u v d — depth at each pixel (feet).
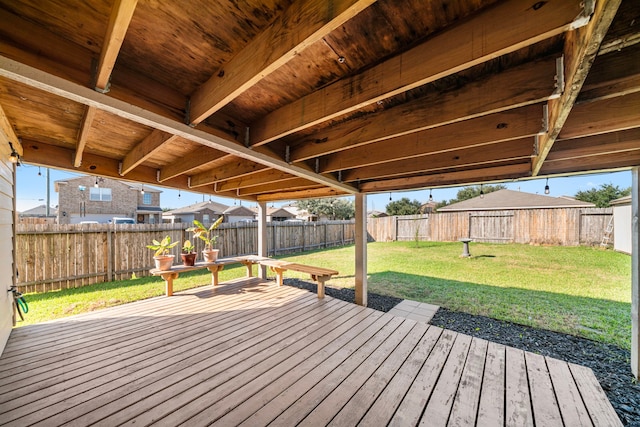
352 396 5.98
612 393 6.68
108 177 10.07
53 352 7.77
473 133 5.76
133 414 5.33
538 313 12.05
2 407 5.48
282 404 5.69
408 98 5.16
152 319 10.40
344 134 6.35
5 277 8.07
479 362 7.45
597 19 2.19
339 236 38.42
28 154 7.86
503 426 5.22
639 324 7.19
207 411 5.45
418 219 39.04
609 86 3.48
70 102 5.38
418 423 5.25
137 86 4.38
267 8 3.11
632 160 7.13
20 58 3.28
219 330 9.42
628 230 23.56
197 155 8.80
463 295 14.82
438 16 3.17
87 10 3.14
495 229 34.04
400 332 9.34
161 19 3.26
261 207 18.15
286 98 5.24
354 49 3.74
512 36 2.82
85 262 16.47
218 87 4.30
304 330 9.46
